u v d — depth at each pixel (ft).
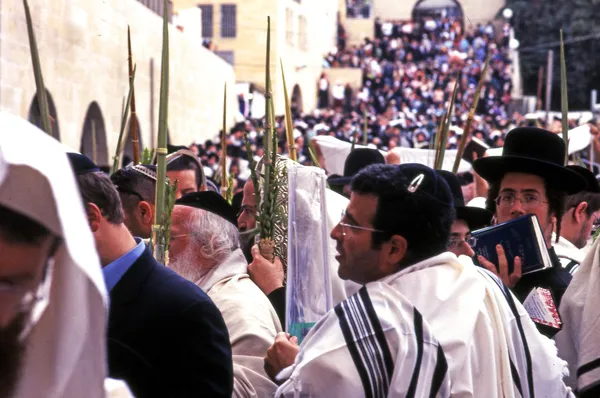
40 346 3.93
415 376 8.29
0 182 3.76
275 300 12.41
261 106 105.29
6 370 3.91
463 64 149.69
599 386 11.27
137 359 8.70
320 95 147.54
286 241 13.01
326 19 160.04
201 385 8.73
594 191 14.56
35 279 3.89
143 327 8.77
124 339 8.72
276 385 10.78
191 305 8.92
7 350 3.89
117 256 8.96
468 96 139.85
